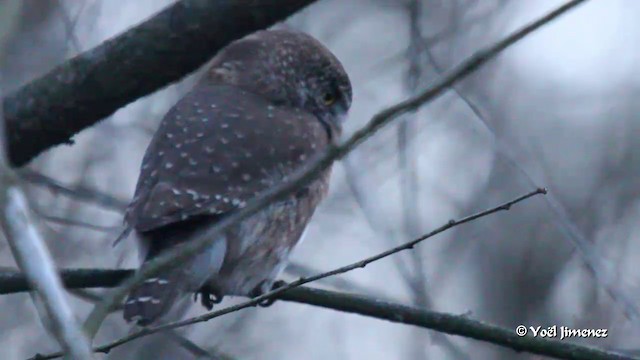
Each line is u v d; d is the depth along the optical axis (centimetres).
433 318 855
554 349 845
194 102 961
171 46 744
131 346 1089
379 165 1280
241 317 1346
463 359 1082
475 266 1747
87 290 934
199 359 979
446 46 1506
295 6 727
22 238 454
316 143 977
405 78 1164
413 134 1130
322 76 1057
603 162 1831
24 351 1268
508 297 1716
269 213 883
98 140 1266
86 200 1045
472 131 1538
